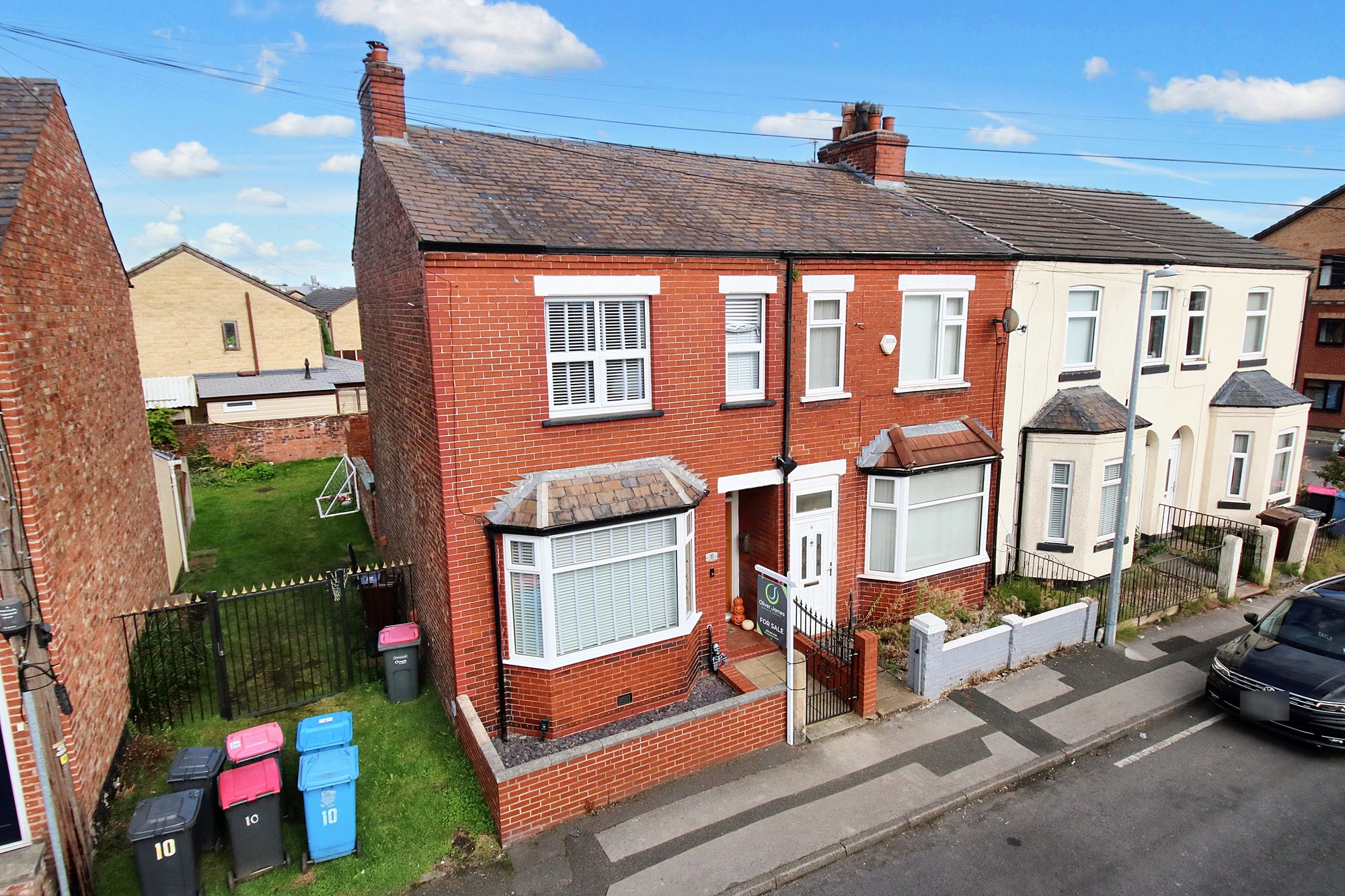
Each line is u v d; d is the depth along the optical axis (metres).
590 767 8.16
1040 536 14.18
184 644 10.75
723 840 7.82
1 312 6.53
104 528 9.44
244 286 35.50
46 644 6.72
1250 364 17.92
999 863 7.63
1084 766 9.27
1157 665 11.66
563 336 9.41
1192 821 8.24
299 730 7.85
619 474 9.76
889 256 11.59
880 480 12.23
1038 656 11.80
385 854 7.53
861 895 7.22
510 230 9.04
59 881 6.61
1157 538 16.80
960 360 12.88
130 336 12.40
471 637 9.23
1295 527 15.68
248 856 7.19
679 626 10.20
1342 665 9.70
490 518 9.04
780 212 12.07
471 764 8.72
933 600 12.18
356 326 52.66
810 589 12.09
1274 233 31.70
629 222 10.16
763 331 10.88
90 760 7.65
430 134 11.36
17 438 6.60
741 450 10.85
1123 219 17.44
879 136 14.81
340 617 12.85
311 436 26.94
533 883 7.24
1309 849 7.79
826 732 9.77
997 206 15.65
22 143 7.84
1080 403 14.05
